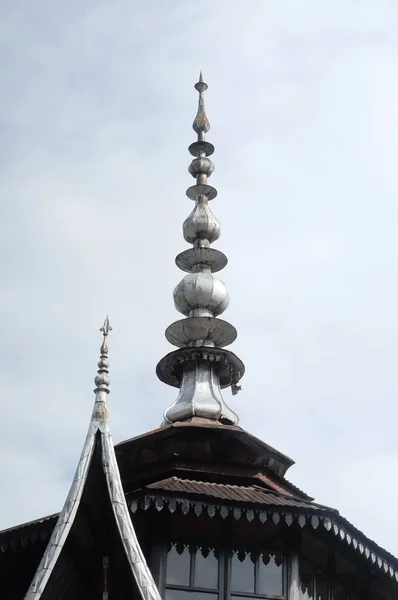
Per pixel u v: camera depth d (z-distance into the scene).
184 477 28.48
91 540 25.64
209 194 35.44
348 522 26.88
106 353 27.11
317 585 27.20
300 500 27.36
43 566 24.41
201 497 26.09
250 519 26.12
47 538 26.52
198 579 26.34
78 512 25.19
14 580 27.84
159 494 25.97
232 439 29.50
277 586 26.55
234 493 27.23
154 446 29.45
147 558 26.36
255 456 29.45
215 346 32.78
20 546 26.89
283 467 30.19
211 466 28.98
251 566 26.70
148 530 26.55
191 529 26.73
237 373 32.56
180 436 29.50
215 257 34.00
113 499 25.19
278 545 26.88
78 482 25.28
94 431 25.97
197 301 33.34
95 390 26.62
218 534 26.80
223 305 33.59
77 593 25.66
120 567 25.28
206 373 32.06
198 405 31.02
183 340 32.84
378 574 27.86
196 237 34.72
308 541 27.28
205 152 36.22
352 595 27.61
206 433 29.53
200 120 36.50
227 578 26.41
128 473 29.28
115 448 29.30
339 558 27.66
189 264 34.22
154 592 24.20
